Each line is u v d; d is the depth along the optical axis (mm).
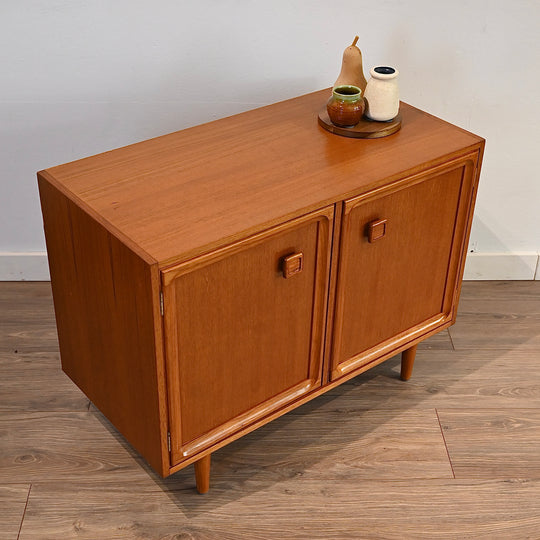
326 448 1933
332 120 1822
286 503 1796
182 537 1717
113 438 1938
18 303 2334
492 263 2490
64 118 2182
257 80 2174
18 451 1893
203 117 2221
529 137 2295
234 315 1584
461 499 1813
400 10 2092
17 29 2035
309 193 1601
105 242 1494
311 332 1761
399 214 1756
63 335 1831
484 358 2217
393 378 2146
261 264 1567
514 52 2164
